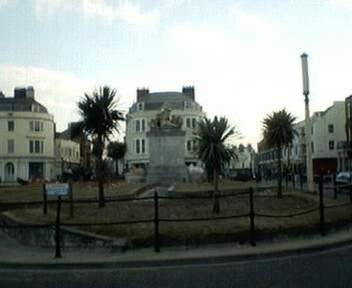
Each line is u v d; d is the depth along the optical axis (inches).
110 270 440.1
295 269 419.2
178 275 410.0
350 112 2827.3
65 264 453.4
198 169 1787.6
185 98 3833.7
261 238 532.7
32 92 3523.6
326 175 2137.1
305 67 1095.6
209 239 510.6
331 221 609.6
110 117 776.3
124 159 3959.2
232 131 769.6
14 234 613.9
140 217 661.9
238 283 369.7
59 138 3887.8
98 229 534.6
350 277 378.9
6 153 3270.2
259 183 1689.2
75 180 2362.2
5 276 423.8
